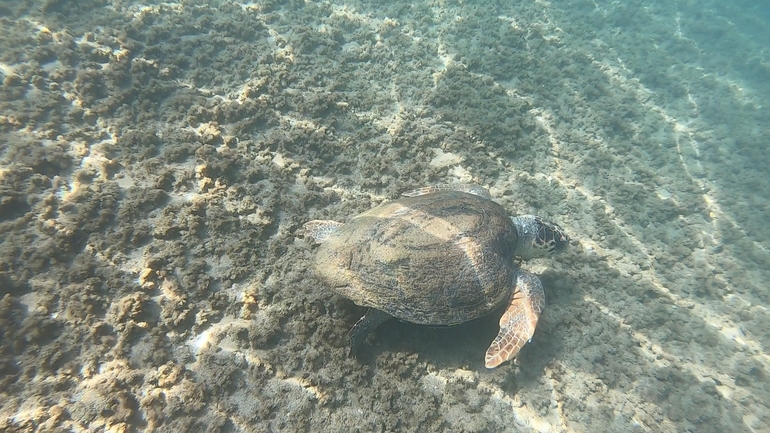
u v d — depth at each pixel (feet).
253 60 7.81
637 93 9.93
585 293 5.89
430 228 4.53
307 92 7.47
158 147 6.08
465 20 10.47
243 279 4.94
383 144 6.91
